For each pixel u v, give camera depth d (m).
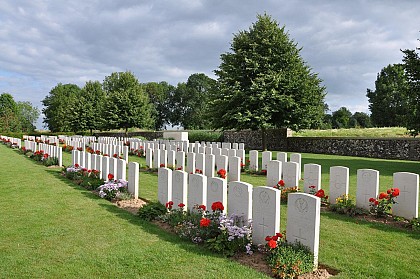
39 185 11.57
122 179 10.19
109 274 4.71
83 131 55.03
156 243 5.94
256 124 22.09
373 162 19.50
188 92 79.12
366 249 5.83
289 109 22.34
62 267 4.92
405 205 7.60
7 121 69.88
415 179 7.40
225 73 23.59
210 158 13.03
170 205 7.52
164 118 84.44
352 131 31.19
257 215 5.74
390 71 52.81
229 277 4.59
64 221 7.26
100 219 7.43
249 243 5.56
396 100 51.41
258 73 22.94
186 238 6.14
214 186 6.87
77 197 9.66
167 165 16.09
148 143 22.69
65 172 14.02
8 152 26.30
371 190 8.16
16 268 4.88
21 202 9.02
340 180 8.85
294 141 29.50
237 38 24.19
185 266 4.96
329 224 7.33
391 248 5.88
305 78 23.02
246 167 15.35
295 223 5.19
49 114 81.00
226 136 36.97
